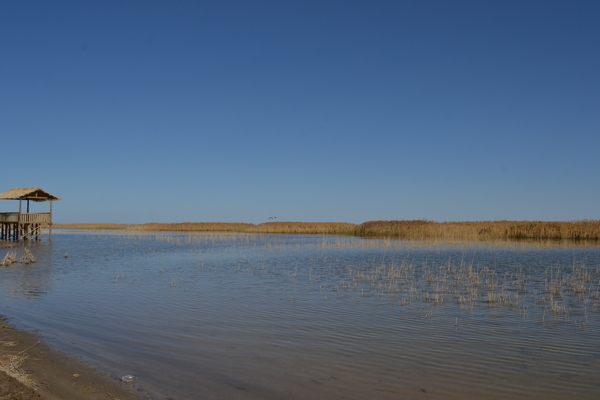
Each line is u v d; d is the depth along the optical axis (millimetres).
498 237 50281
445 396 7273
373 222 68562
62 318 12078
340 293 16297
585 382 7895
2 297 14977
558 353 9477
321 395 7250
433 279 19469
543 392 7461
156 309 13430
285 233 76062
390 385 7695
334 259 28062
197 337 10461
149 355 9086
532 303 14625
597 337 10695
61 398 6770
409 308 13797
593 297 15594
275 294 16062
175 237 56719
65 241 49031
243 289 17094
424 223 63031
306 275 20984
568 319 12445
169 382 7660
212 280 19406
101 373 7977
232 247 39188
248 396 7156
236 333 10852
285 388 7512
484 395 7320
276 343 10062
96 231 89562
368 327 11500
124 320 11984
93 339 10125
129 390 7250
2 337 10047
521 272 21688
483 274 21078
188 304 14227
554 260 26766
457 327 11555
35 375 7691
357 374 8195
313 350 9570
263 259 28297
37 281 18812
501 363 8828
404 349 9688
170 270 22875
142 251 35000
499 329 11367
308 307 13875
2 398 6062
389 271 20938
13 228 50250
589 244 39781
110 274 21250
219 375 8047
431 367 8586
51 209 50000
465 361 8938
